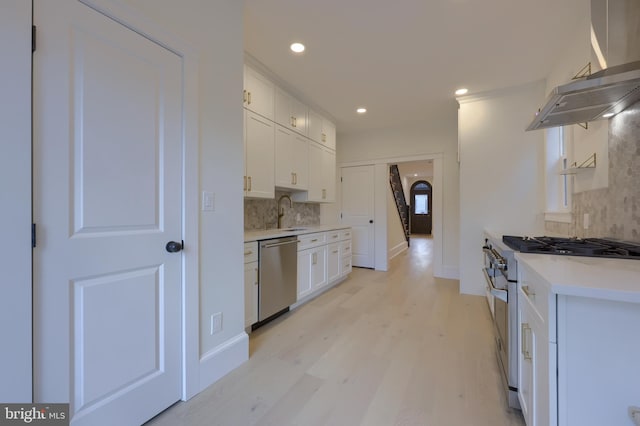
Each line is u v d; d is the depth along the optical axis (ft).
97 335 3.85
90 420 3.77
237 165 6.15
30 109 3.21
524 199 10.41
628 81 3.84
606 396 2.70
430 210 40.34
